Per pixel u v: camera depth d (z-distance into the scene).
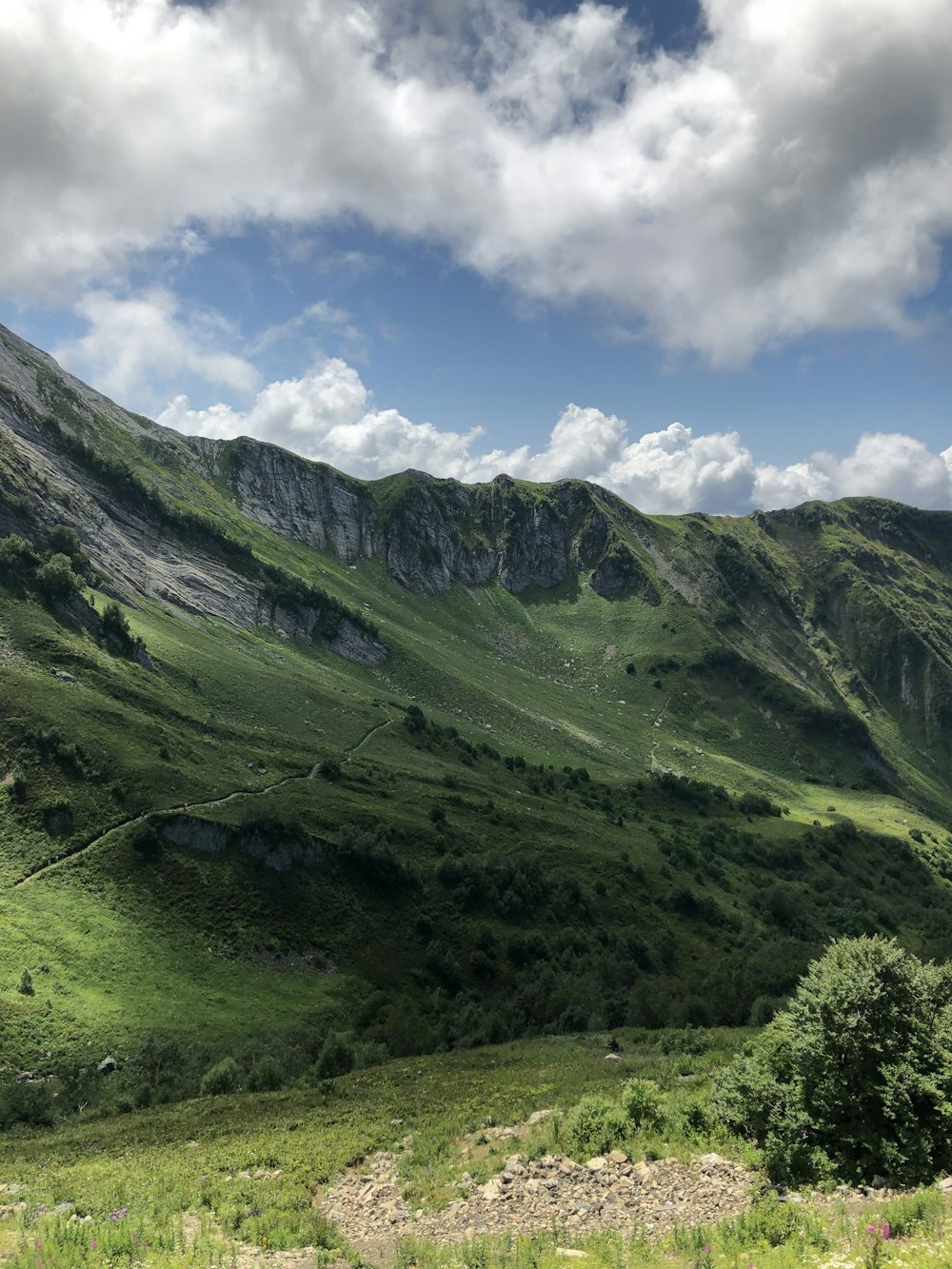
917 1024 19.83
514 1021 79.94
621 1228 17.23
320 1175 23.89
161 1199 22.14
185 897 86.44
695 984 84.31
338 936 90.94
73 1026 63.00
